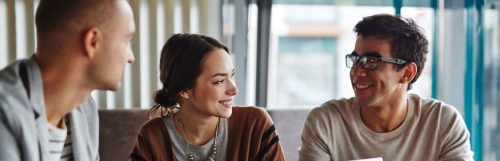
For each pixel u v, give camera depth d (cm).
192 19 205
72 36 70
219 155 107
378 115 112
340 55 450
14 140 66
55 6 69
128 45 77
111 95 204
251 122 111
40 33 71
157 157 106
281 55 451
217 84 97
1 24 194
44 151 71
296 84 450
